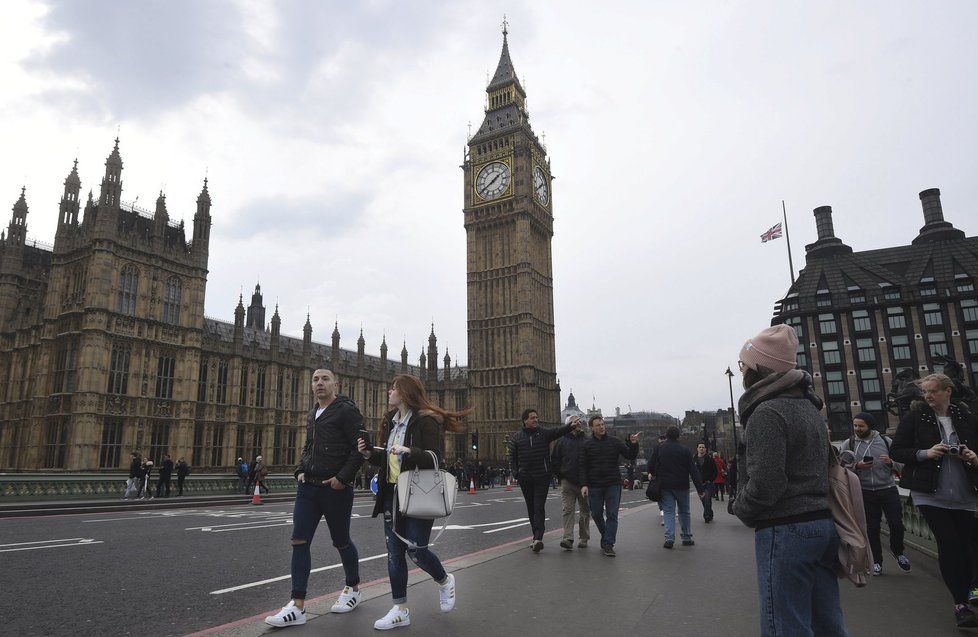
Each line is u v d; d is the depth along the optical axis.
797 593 3.57
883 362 80.50
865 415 9.77
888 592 7.80
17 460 48.44
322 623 6.11
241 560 11.24
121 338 46.50
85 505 24.05
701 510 22.44
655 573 8.73
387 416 6.95
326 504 6.52
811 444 3.69
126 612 7.36
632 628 5.85
